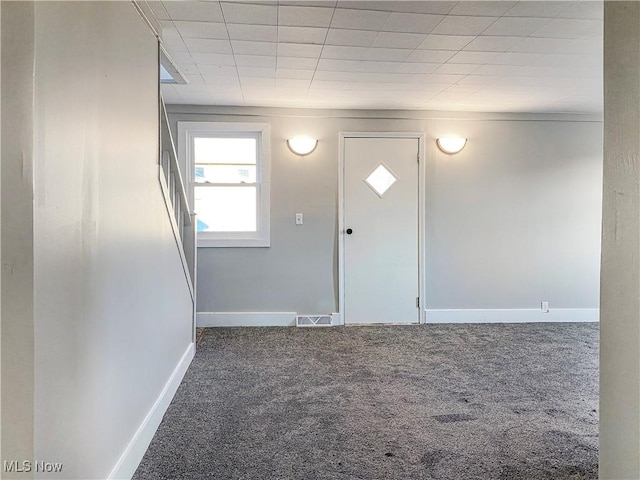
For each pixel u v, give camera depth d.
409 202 4.39
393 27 2.38
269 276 4.29
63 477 1.19
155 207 2.16
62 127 1.17
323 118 4.27
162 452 1.94
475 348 3.58
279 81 3.38
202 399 2.52
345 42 2.60
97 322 1.42
